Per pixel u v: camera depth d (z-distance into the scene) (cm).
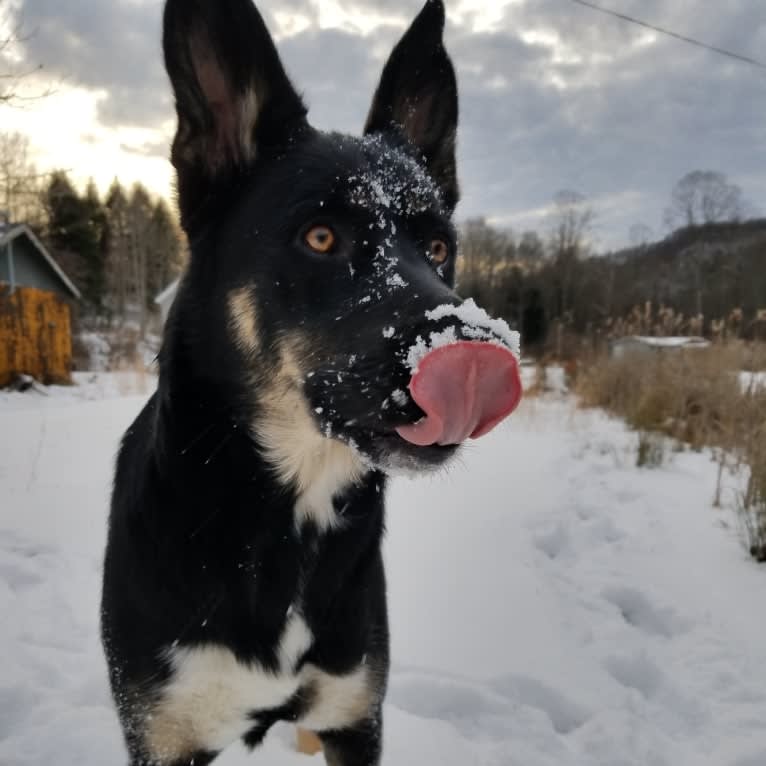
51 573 92
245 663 47
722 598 91
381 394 39
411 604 89
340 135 53
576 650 81
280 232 45
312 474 48
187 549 46
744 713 70
